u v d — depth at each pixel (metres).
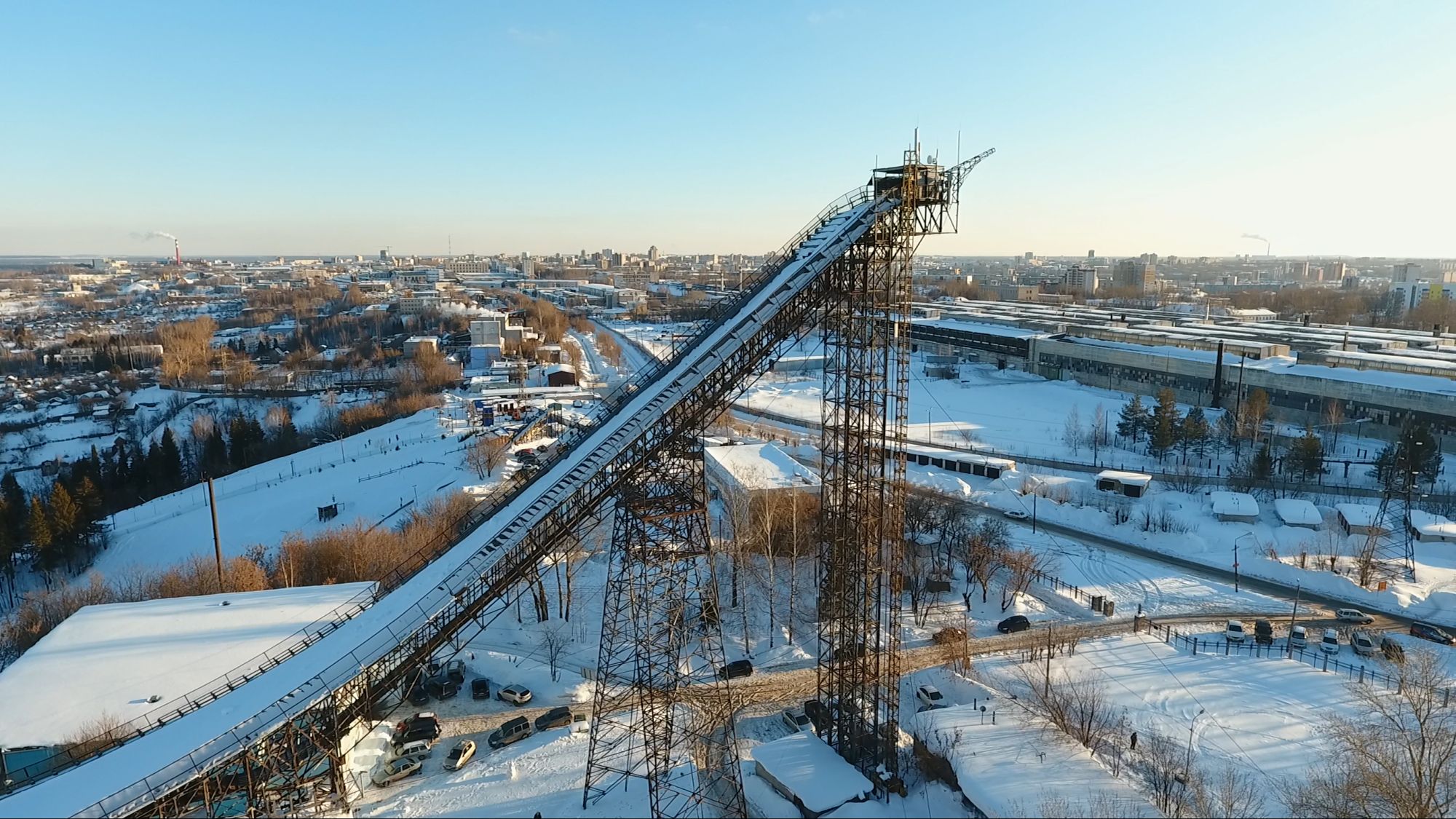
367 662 37.62
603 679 45.53
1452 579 71.12
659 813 39.41
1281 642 60.94
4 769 40.88
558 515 43.16
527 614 65.31
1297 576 72.00
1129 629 63.34
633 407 43.28
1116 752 45.31
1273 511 87.69
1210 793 41.44
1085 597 68.81
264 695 37.69
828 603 47.22
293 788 38.94
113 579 76.00
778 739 47.66
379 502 96.19
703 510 44.84
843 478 44.88
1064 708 48.66
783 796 42.19
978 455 107.38
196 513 97.44
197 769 34.53
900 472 45.81
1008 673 55.34
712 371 41.12
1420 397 109.25
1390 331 193.38
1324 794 40.50
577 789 42.72
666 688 43.28
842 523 45.16
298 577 69.81
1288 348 151.38
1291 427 121.25
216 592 65.44
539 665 57.72
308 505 97.06
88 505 89.94
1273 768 44.00
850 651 45.88
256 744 35.88
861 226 42.19
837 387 46.59
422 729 48.44
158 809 34.34
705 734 48.16
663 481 43.75
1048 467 106.69
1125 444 117.12
